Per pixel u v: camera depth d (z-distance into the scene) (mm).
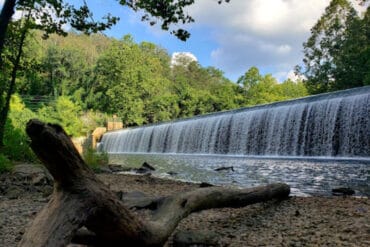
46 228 2713
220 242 4512
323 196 8914
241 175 15586
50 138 2709
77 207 2867
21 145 19094
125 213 3275
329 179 13258
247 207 7168
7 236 4902
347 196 8953
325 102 23500
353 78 45375
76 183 2932
